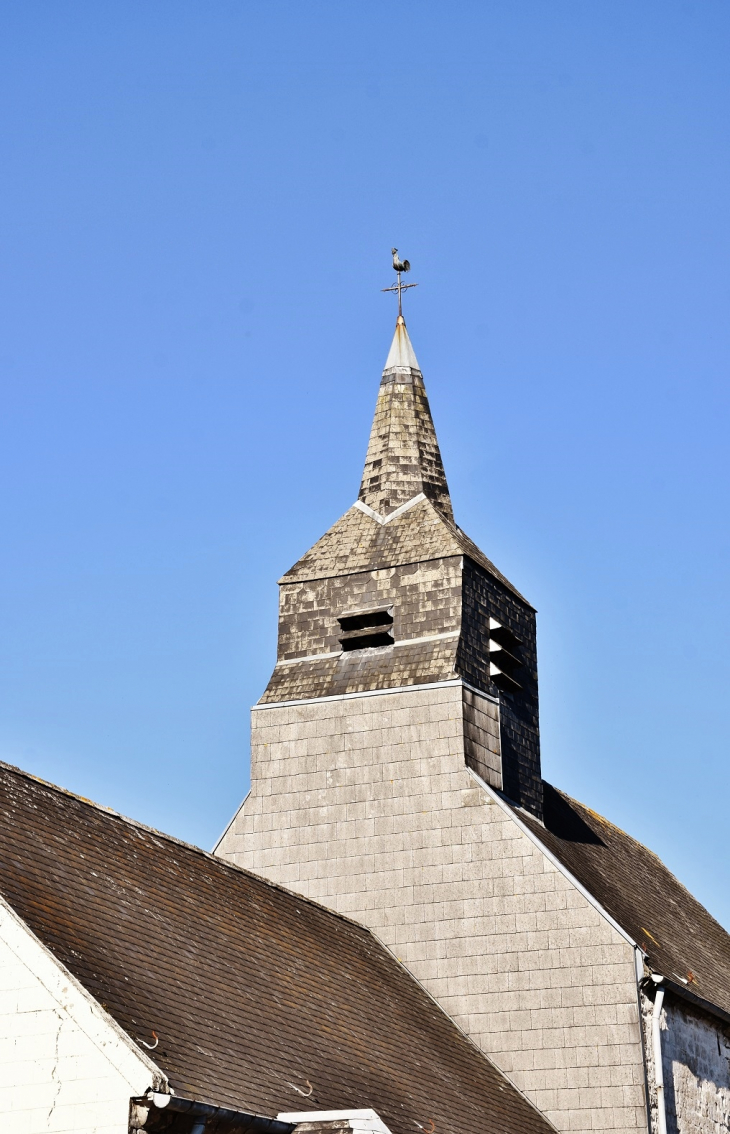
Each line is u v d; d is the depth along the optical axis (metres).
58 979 29.16
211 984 33.81
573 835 53.06
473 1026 44.53
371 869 47.06
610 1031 43.25
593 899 44.50
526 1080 43.59
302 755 49.03
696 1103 45.84
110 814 37.53
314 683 49.69
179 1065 29.47
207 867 40.00
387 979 43.62
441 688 47.59
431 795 46.97
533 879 45.25
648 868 58.88
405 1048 39.50
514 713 50.41
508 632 50.38
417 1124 35.28
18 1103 28.61
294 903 43.12
